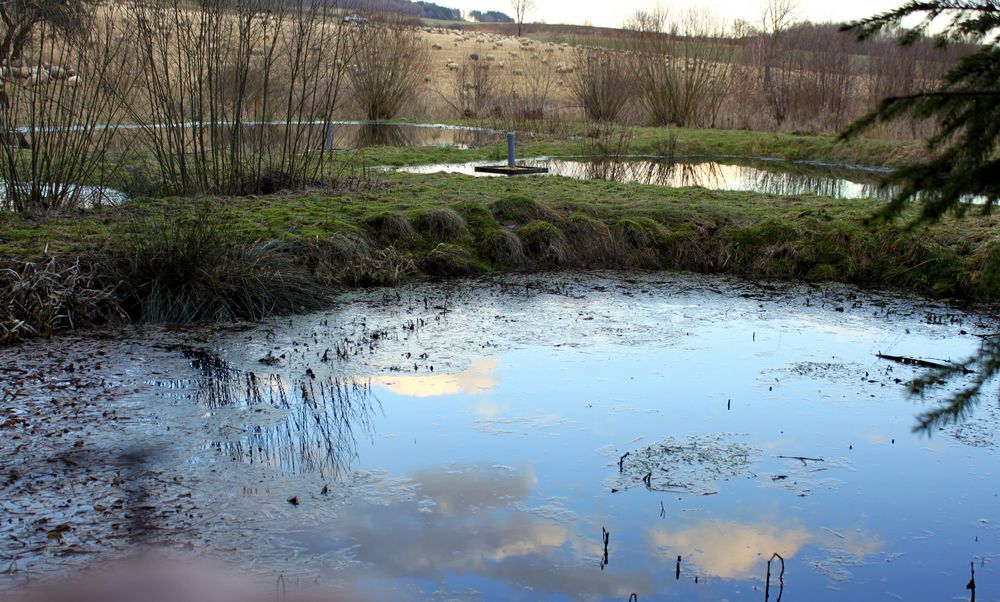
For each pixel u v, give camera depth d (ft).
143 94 46.78
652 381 25.14
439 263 37.86
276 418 22.07
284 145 48.08
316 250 35.96
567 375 25.53
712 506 17.97
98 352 26.71
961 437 21.50
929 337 29.40
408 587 14.87
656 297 34.58
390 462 19.77
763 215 42.37
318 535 16.53
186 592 14.42
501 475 19.24
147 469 19.04
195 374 25.07
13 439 20.25
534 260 39.70
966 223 38.40
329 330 29.53
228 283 31.37
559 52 200.95
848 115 94.73
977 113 9.06
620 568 15.58
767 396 24.07
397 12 118.11
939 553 16.29
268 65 46.11
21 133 41.68
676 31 108.37
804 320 31.45
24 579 14.70
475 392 24.09
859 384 24.99
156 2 43.19
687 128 102.94
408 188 49.42
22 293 28.73
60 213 38.42
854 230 38.32
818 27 99.96
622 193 50.49
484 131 100.42
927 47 80.69
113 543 15.98
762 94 107.34
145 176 46.19
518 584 15.01
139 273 31.01
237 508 17.47
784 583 15.20
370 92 110.63
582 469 19.57
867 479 19.26
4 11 37.47
